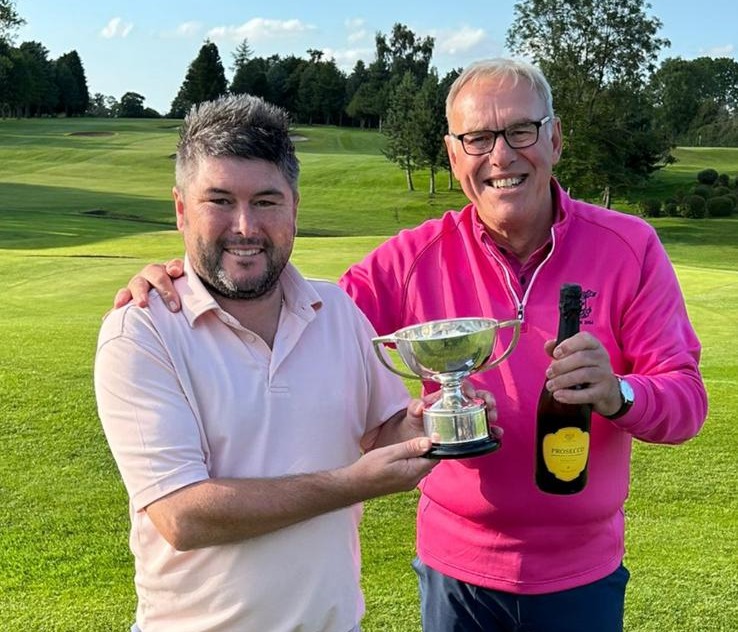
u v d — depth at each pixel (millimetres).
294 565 1916
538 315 2309
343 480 1814
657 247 2350
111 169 50938
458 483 2348
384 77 89875
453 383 2008
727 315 11680
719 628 3180
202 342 1918
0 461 4867
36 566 3688
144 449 1824
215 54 92375
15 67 84875
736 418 5910
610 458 2301
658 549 3885
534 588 2309
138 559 1980
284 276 2039
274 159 1905
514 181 2303
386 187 45938
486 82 2295
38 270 15711
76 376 6559
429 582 2504
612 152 38844
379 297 2531
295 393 1951
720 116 85062
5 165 51812
